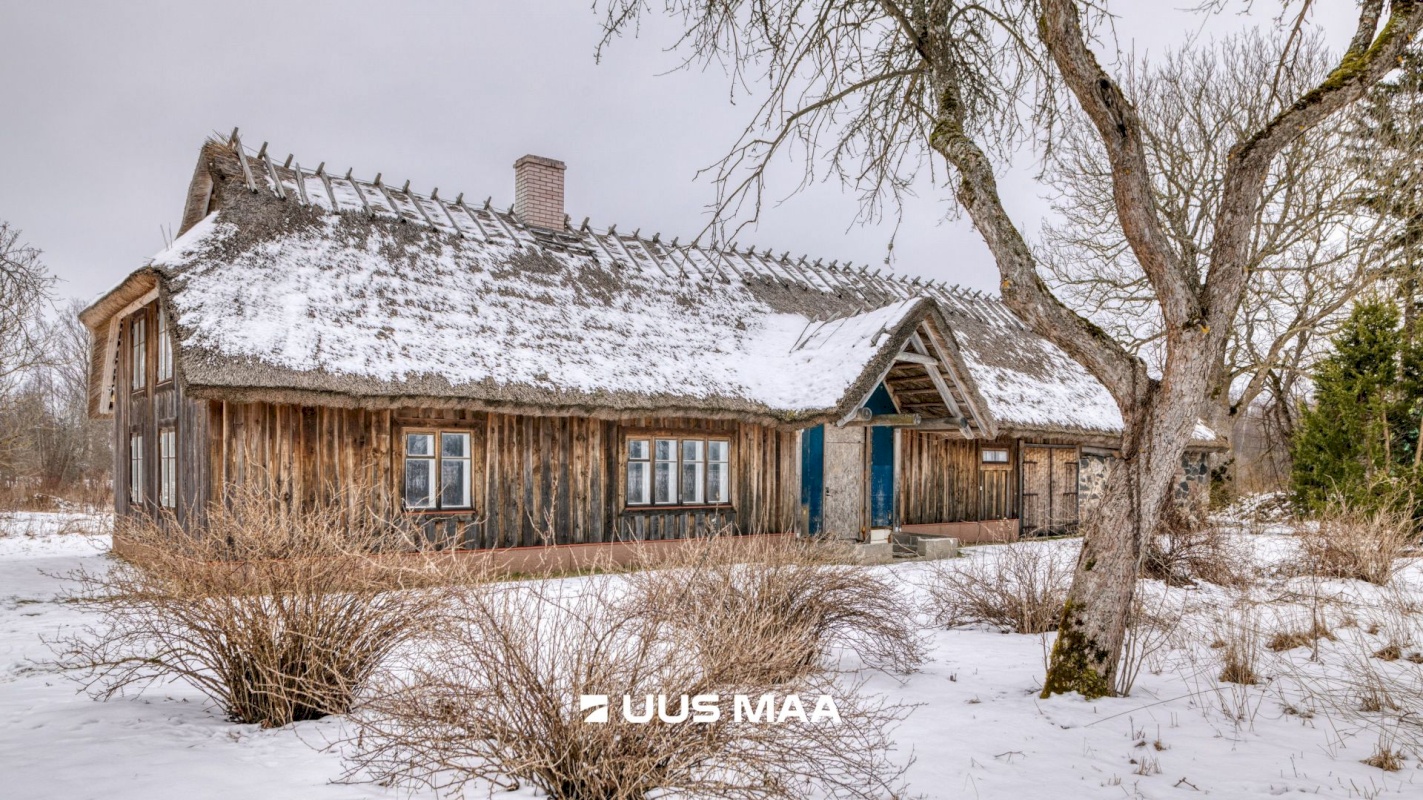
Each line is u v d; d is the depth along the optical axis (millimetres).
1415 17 4887
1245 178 5105
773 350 14297
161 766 3746
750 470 13320
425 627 4566
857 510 12773
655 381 11891
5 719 4633
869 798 3658
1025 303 5359
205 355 8773
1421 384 14273
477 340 10953
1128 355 5422
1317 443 15664
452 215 13438
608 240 15156
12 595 9125
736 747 3461
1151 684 5836
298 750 4094
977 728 4828
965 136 5789
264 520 4941
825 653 5934
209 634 4633
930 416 14500
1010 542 11539
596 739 3414
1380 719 5012
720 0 6570
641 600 4512
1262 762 4309
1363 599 8422
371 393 9492
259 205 11164
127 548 6723
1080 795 3836
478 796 3510
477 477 10938
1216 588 9578
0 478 26641
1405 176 17031
